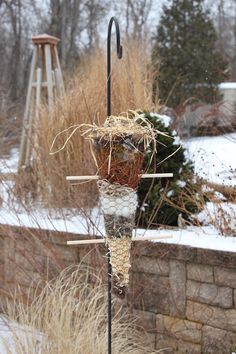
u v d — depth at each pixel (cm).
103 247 354
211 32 1259
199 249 312
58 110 480
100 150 217
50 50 571
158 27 1268
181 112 662
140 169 223
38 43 568
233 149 588
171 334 328
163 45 1235
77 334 284
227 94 1214
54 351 273
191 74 1183
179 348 326
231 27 2266
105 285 343
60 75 575
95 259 356
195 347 320
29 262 389
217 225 357
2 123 659
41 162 468
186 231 355
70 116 458
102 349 279
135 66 547
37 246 389
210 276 312
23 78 1800
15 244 403
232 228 354
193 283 319
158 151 373
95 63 574
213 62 1202
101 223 391
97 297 318
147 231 355
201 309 316
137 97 503
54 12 1839
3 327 347
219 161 512
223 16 2288
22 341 288
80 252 367
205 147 606
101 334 293
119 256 223
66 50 1781
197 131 704
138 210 377
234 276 303
